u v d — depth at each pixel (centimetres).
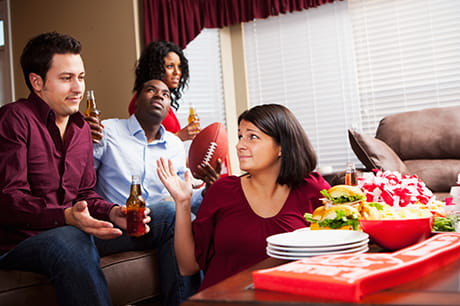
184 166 248
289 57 409
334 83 397
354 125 381
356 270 61
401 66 380
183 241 135
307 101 405
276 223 128
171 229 189
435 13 370
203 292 64
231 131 413
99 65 386
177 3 386
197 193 234
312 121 404
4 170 154
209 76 409
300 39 406
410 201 121
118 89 379
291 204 132
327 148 400
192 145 225
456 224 108
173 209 194
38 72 171
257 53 418
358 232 94
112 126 228
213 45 412
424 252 72
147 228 167
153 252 191
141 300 183
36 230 162
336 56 396
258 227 128
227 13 395
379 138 337
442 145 315
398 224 91
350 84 393
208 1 396
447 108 331
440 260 72
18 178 155
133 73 375
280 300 57
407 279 64
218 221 133
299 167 131
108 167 222
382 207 106
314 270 62
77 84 174
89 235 151
